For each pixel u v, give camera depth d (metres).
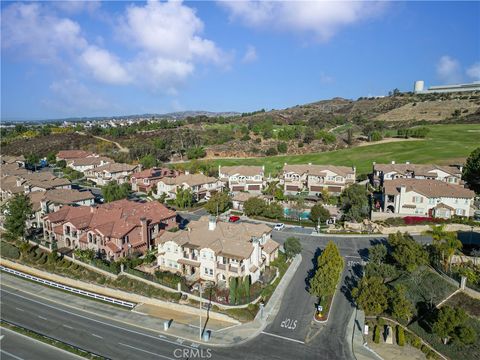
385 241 76.44
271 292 57.75
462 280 52.28
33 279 65.38
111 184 118.50
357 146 165.50
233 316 51.78
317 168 119.50
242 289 54.84
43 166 175.75
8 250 73.81
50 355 44.66
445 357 43.22
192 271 62.53
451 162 126.44
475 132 166.75
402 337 46.25
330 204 99.56
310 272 64.69
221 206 98.62
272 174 136.75
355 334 47.97
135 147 181.12
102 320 52.59
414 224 80.12
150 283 59.75
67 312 54.88
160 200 112.06
